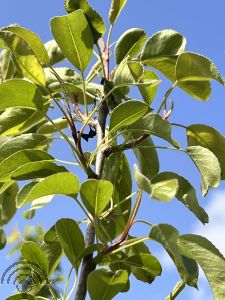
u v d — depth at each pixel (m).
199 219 0.43
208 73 0.46
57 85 0.51
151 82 0.45
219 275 0.41
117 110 0.44
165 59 0.49
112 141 0.47
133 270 0.51
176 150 0.45
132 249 0.52
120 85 0.46
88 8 0.50
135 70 0.46
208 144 0.49
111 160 0.50
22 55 0.47
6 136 0.54
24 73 0.47
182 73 0.46
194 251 0.42
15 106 0.46
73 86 0.51
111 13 0.53
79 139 0.45
